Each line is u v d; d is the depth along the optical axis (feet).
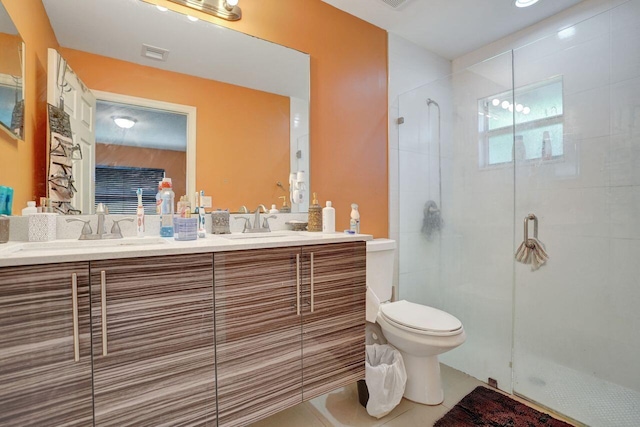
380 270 5.72
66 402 2.72
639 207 5.35
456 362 6.76
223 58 5.44
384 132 7.46
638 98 5.38
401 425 4.76
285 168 6.07
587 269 5.91
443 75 8.66
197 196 5.20
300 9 6.21
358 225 6.18
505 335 6.60
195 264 3.37
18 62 3.78
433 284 8.00
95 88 4.44
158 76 4.91
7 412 2.50
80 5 4.37
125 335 2.99
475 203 7.55
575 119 6.11
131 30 4.71
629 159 5.46
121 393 2.96
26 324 2.57
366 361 5.24
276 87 5.95
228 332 3.59
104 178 4.47
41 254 2.68
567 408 5.10
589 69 5.94
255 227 5.43
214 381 3.48
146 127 4.80
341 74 6.76
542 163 6.50
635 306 5.38
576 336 6.02
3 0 3.55
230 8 5.42
